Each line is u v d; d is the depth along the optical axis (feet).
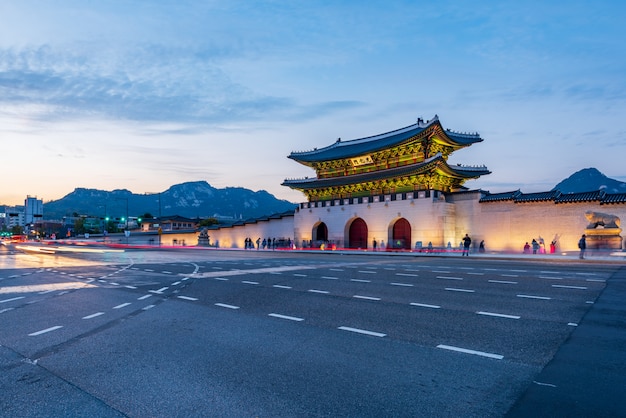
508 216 136.36
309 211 194.39
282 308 34.65
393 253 140.87
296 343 23.73
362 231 175.83
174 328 27.81
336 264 83.82
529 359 20.25
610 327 26.43
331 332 26.22
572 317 29.53
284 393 16.40
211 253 152.15
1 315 33.14
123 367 19.85
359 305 35.45
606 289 42.19
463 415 14.26
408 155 169.58
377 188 173.58
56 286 51.49
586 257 96.02
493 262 88.02
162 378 18.28
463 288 44.57
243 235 231.30
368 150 174.50
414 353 21.48
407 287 46.06
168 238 281.54
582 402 15.17
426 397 15.83
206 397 16.12
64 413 14.84
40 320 31.01
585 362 19.66
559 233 124.67
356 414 14.44
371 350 22.15
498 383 17.17
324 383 17.43
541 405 14.97
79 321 30.53
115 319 31.07
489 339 24.00
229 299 39.68
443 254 125.70
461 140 173.47
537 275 56.54
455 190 171.42
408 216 155.63
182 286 50.01
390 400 15.60
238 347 23.06
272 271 67.77
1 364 20.53
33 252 164.96
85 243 348.59
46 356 21.83
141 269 76.13
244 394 16.37
